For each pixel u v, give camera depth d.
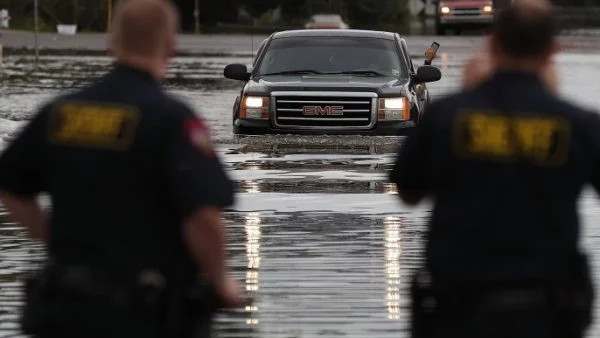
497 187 12.65
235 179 39.84
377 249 28.69
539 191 12.65
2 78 83.69
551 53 13.16
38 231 13.40
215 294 12.70
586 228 31.48
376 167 42.72
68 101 12.91
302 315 22.66
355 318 22.44
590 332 21.47
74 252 12.62
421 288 12.90
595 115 12.88
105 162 12.57
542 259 12.56
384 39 50.91
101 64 99.38
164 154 12.53
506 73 13.05
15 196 13.27
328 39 50.75
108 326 12.34
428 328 12.88
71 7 182.62
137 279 12.46
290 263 27.14
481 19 158.62
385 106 47.53
